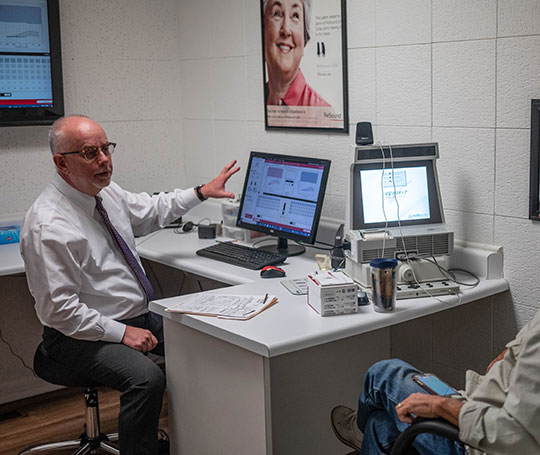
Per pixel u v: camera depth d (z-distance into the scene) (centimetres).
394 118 281
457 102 258
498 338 261
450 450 177
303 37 310
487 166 253
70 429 311
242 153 356
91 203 261
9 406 339
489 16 243
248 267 277
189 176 392
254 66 340
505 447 152
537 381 149
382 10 278
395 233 242
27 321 345
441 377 284
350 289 218
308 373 257
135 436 237
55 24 332
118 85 366
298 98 319
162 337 273
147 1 370
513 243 250
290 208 294
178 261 290
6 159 336
